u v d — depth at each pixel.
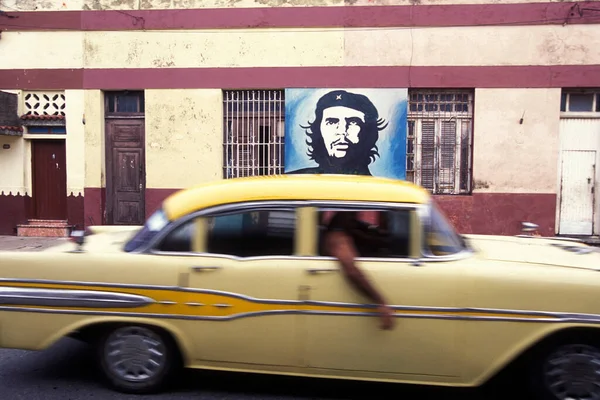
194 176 10.16
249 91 10.13
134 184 10.50
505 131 9.62
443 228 3.49
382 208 3.44
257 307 3.39
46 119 10.30
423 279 3.27
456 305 3.24
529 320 3.19
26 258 3.61
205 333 3.45
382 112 9.79
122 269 3.52
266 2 9.86
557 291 3.19
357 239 3.45
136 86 10.16
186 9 9.99
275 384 3.89
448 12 9.59
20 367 4.20
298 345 3.37
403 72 9.71
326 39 9.80
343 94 9.83
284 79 9.91
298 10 9.81
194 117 10.10
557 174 9.69
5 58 10.32
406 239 3.39
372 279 3.30
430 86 9.70
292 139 9.97
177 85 10.09
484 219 9.75
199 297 3.45
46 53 10.24
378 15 9.70
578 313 3.16
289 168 10.03
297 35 9.85
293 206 3.48
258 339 3.40
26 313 3.58
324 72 9.84
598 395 3.20
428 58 9.67
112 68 10.16
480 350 3.24
